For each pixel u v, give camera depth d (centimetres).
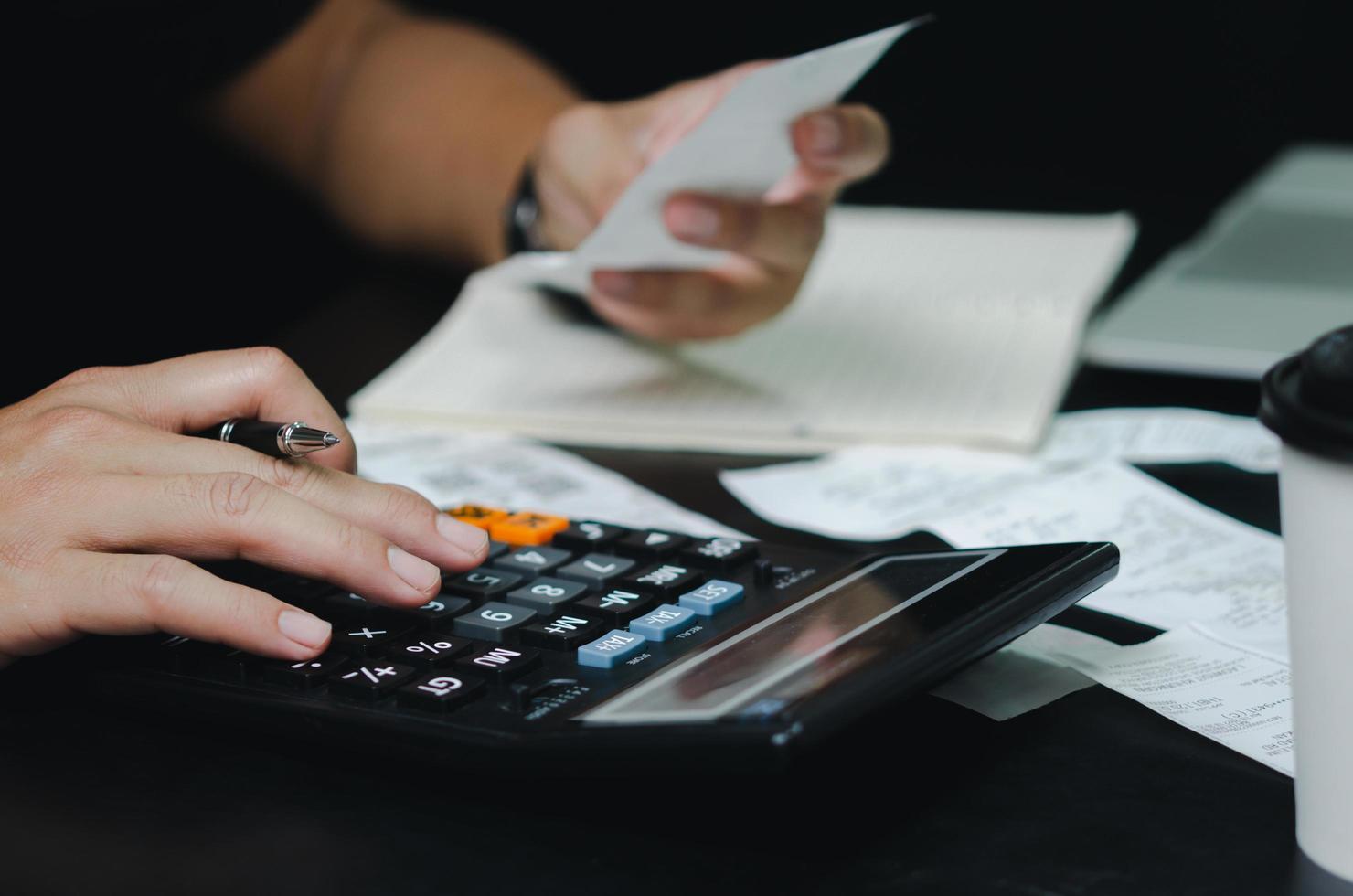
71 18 146
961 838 39
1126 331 96
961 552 51
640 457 82
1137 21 195
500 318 104
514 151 125
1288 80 191
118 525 49
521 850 39
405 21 142
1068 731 45
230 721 45
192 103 144
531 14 210
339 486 52
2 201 141
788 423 83
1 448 53
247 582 52
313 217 137
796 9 212
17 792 43
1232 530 65
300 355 102
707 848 39
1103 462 75
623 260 88
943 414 83
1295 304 99
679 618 48
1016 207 139
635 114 102
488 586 52
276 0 140
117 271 128
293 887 37
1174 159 162
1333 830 35
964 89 191
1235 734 44
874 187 149
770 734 35
